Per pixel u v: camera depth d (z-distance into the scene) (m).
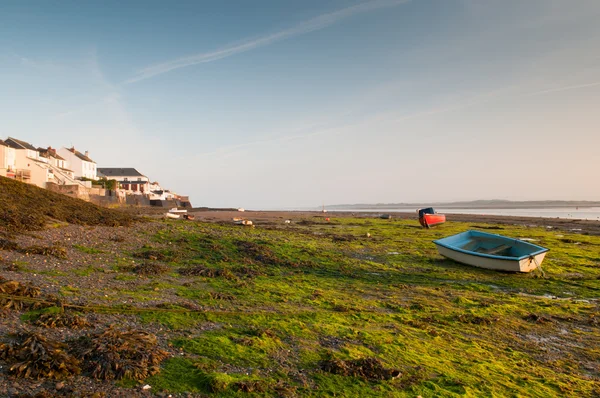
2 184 28.11
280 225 54.50
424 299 15.59
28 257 15.93
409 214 105.81
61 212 26.30
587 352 10.54
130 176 126.38
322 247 28.41
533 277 20.75
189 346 8.62
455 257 23.97
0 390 6.22
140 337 8.43
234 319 10.87
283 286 16.33
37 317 9.27
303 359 8.59
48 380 6.70
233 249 23.72
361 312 12.80
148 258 19.42
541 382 8.39
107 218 28.30
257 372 7.76
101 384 6.77
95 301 11.23
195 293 13.77
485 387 7.85
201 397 6.65
